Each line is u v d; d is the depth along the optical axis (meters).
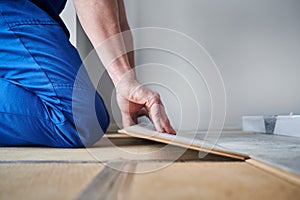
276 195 0.35
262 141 1.16
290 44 2.70
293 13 2.71
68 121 0.91
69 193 0.35
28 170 0.50
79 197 0.33
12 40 0.90
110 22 0.99
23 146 0.97
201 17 2.65
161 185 0.39
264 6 2.69
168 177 0.45
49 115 0.91
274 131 1.68
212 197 0.34
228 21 2.67
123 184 0.40
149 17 2.59
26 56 0.90
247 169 0.52
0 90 0.89
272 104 2.70
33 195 0.34
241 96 2.68
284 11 2.71
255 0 2.69
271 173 0.47
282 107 2.70
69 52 0.95
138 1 2.58
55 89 0.90
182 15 2.62
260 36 2.69
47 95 0.90
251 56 2.69
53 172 0.48
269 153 0.69
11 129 0.90
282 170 0.46
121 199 0.33
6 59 0.90
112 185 0.39
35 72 0.90
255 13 2.69
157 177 0.45
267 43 2.70
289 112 2.70
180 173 0.48
